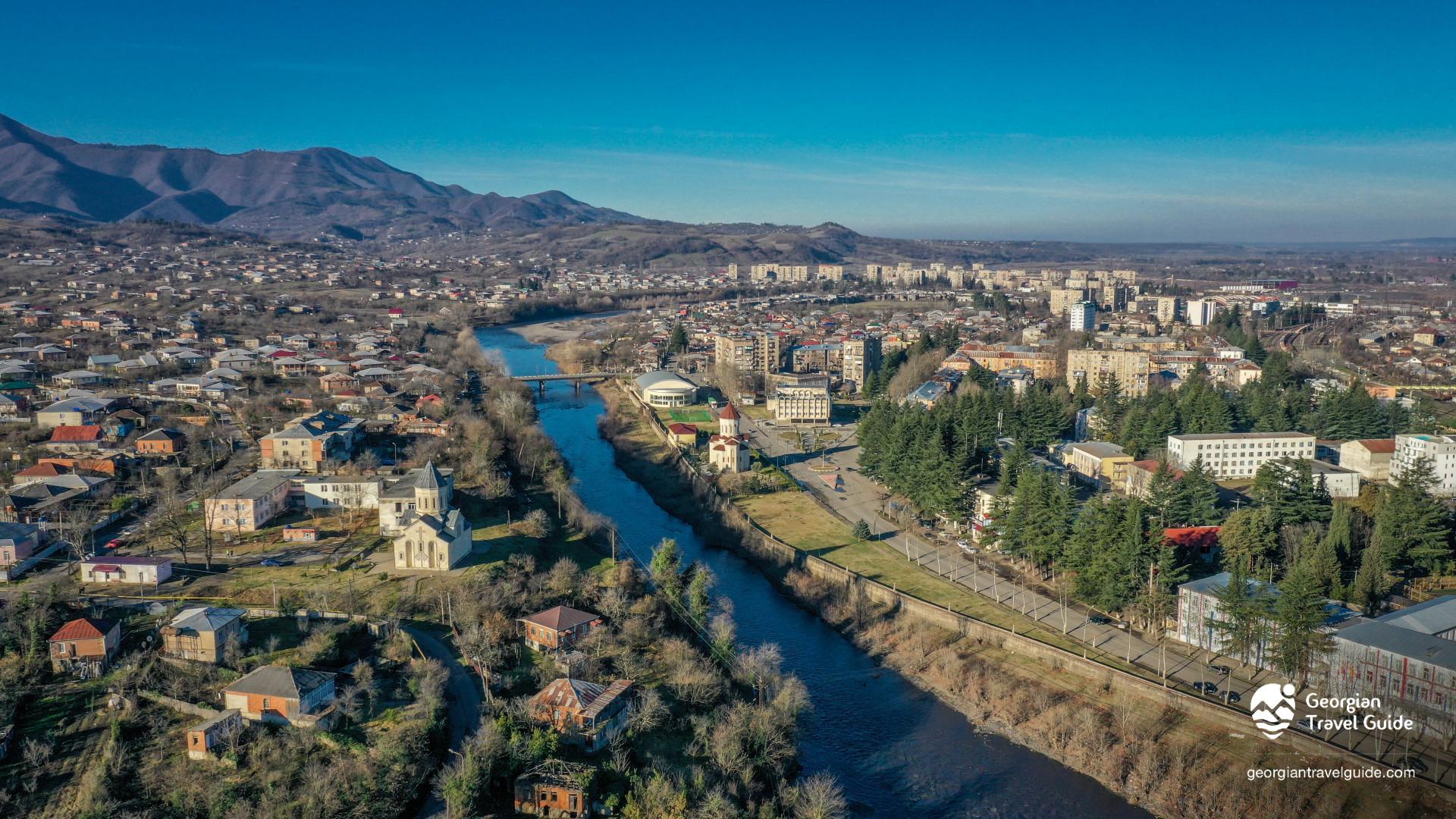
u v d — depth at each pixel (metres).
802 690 178.00
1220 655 191.62
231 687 155.75
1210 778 158.12
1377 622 174.12
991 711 185.12
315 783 137.88
